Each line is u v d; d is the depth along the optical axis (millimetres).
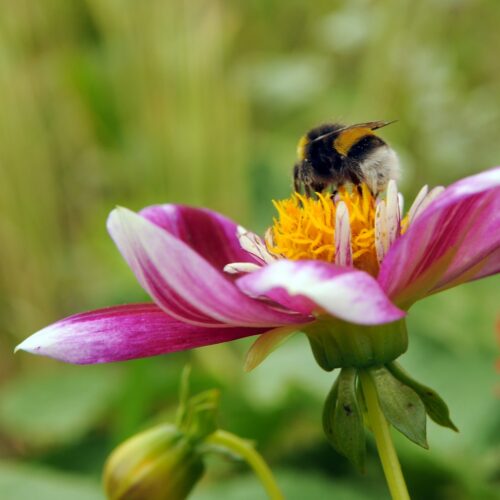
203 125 496
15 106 513
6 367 491
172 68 502
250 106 592
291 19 667
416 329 383
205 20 509
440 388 363
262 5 659
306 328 240
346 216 243
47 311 506
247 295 234
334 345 239
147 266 233
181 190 499
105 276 510
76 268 518
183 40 502
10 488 323
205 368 417
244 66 604
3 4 532
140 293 482
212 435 268
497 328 351
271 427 374
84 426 408
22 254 501
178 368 403
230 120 500
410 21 530
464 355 371
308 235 251
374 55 534
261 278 221
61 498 320
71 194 540
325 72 623
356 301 215
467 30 591
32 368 488
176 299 234
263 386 375
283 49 669
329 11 649
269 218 490
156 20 508
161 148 500
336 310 215
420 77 528
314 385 367
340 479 361
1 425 448
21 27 537
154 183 505
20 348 242
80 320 246
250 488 332
